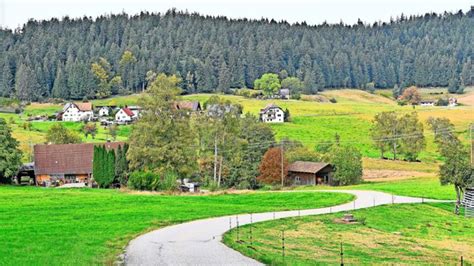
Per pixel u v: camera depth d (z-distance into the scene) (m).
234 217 66.88
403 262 44.62
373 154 181.75
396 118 181.12
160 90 114.69
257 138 140.38
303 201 85.44
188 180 125.38
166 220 62.38
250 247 46.62
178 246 47.25
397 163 165.88
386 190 104.69
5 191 95.81
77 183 131.12
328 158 135.88
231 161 130.62
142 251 44.91
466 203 82.38
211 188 115.00
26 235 50.16
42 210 69.12
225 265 39.94
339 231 60.22
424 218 74.56
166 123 112.25
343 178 130.88
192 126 127.56
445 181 84.75
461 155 86.56
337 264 41.81
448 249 53.88
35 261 39.56
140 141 111.62
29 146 168.12
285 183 132.00
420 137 171.75
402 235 61.31
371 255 47.09
